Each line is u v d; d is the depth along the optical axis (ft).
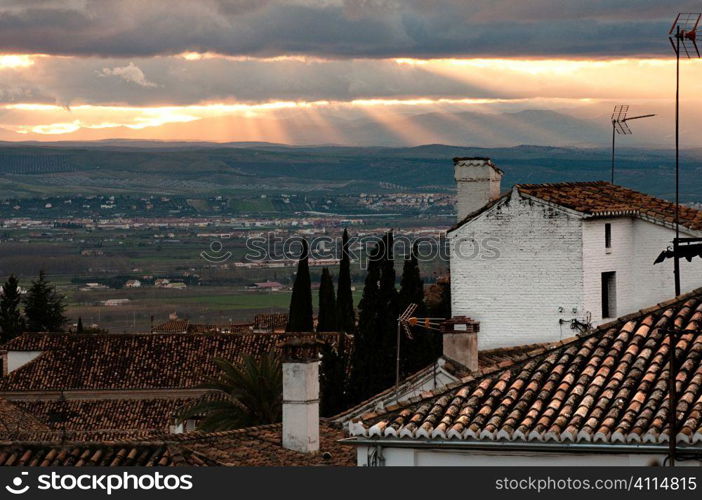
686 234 192.54
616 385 104.58
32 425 329.11
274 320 585.22
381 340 231.50
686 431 96.53
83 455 125.80
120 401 388.78
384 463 106.22
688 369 104.53
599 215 190.29
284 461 137.80
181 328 600.80
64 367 399.85
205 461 129.29
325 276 404.36
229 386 211.61
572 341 111.75
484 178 208.03
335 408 221.46
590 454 100.37
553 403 104.22
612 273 195.52
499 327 196.03
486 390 108.27
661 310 113.39
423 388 169.99
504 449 102.37
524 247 194.90
